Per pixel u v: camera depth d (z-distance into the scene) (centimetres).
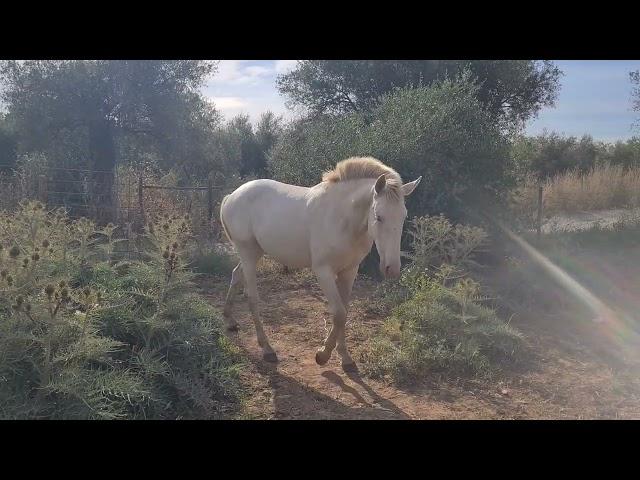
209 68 1831
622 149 2911
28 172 1277
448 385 497
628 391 494
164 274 473
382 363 521
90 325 384
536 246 1082
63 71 1647
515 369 546
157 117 1747
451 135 1005
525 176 1173
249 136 2977
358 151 1012
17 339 346
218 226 1148
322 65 1788
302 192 536
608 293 820
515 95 1844
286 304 758
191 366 444
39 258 375
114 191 1126
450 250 827
